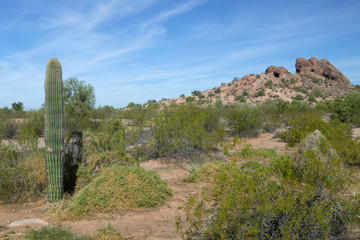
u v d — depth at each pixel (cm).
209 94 7706
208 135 1050
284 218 313
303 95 7869
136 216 508
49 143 545
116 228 438
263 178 355
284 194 329
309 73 10044
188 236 360
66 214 500
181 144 970
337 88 9456
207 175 734
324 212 319
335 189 360
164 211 533
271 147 1170
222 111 1803
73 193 600
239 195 327
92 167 650
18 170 592
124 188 561
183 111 1128
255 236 307
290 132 1265
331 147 517
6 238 389
